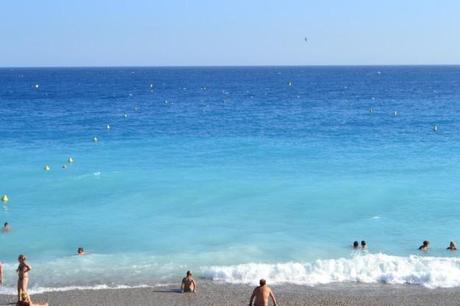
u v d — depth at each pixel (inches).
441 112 3218.5
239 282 878.4
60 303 789.2
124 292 834.2
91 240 1069.1
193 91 5698.8
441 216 1203.9
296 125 2598.4
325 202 1300.4
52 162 1729.8
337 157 1791.3
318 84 7367.1
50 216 1211.9
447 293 836.0
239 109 3496.6
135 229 1128.2
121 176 1541.6
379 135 2263.8
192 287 837.8
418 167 1641.2
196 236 1085.1
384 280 887.1
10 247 1032.2
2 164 1700.3
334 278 893.8
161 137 2220.7
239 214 1218.0
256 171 1595.7
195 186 1435.8
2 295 818.8
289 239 1067.3
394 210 1246.3
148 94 5162.4
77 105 3823.8
